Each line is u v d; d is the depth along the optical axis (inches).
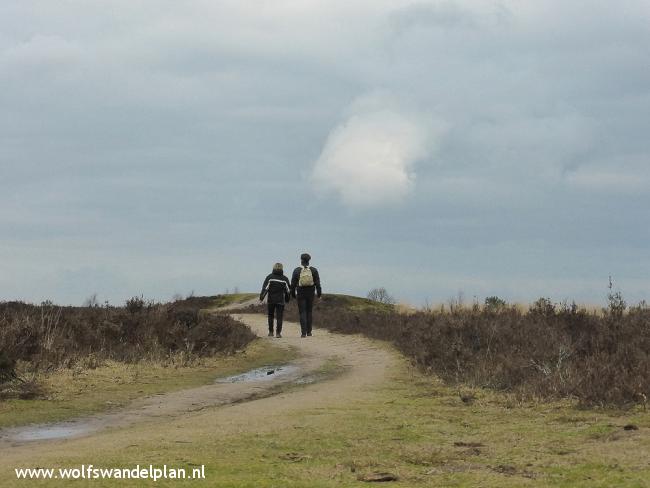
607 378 350.3
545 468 217.0
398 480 205.9
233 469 216.4
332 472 214.8
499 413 329.7
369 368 551.8
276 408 349.1
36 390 412.8
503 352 483.2
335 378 500.4
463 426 296.0
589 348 458.9
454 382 438.3
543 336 507.5
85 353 546.6
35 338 499.5
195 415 357.4
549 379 381.4
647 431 267.6
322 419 309.7
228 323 727.1
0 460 238.4
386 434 276.2
